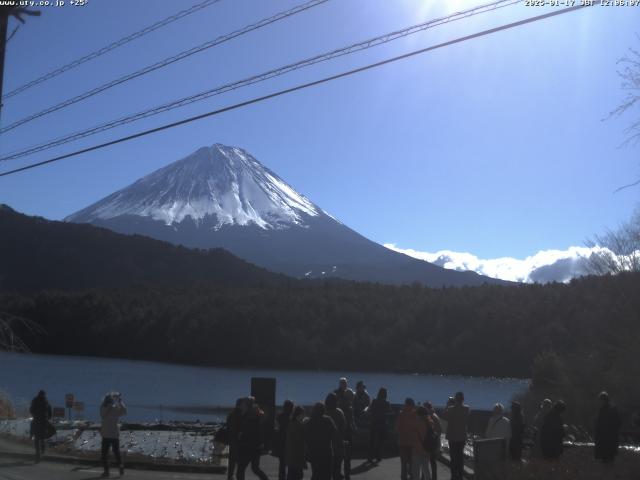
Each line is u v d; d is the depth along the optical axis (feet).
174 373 285.02
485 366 309.83
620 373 102.47
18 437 69.92
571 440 82.23
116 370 286.25
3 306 357.82
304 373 311.06
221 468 52.70
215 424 87.66
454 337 329.31
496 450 43.55
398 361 334.65
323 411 37.19
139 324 367.04
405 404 45.68
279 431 44.45
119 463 49.88
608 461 48.24
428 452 44.75
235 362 344.90
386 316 356.79
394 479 48.96
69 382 228.22
